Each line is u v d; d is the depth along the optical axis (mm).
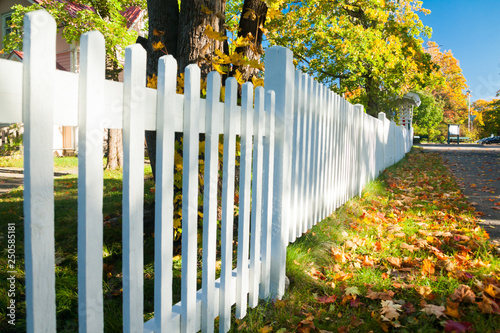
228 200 1981
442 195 6090
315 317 2248
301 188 3301
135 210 1340
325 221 4137
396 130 12078
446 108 48844
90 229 1165
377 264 3156
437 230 3980
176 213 2875
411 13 18750
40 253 1020
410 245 3430
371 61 17375
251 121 2156
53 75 1039
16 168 10594
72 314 2270
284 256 2629
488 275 2750
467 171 9711
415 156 14570
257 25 3910
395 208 5113
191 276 1711
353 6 17531
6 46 11781
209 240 1834
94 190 1172
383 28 18969
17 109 987
